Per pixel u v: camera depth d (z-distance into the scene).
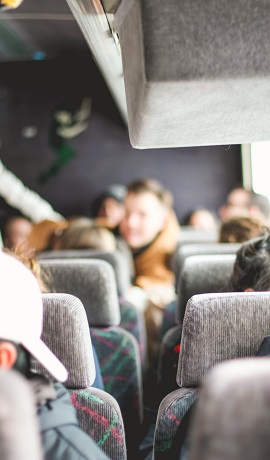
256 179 7.81
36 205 8.56
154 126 1.68
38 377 1.32
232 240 3.55
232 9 1.42
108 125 8.55
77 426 1.31
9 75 8.41
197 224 7.25
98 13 2.21
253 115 1.62
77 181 8.63
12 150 8.56
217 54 1.43
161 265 5.61
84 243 3.97
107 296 2.82
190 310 1.73
